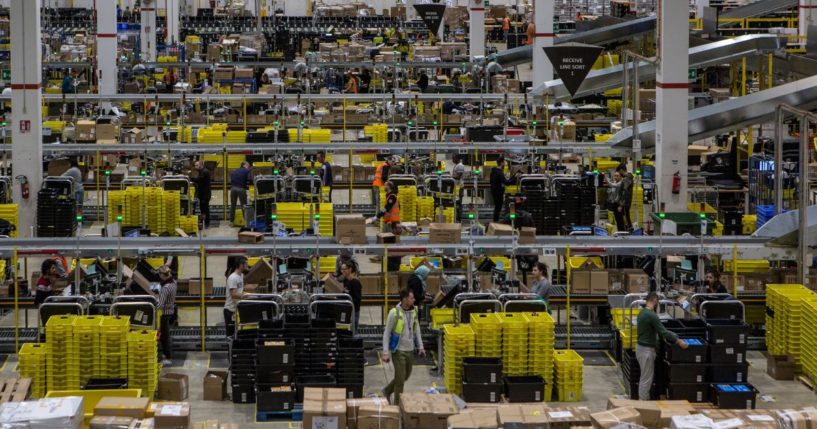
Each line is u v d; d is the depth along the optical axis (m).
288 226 25.64
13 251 18.61
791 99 28.88
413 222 25.55
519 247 19.16
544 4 42.19
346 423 14.30
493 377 16.78
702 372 16.70
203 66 48.06
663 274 21.61
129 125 39.59
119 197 26.80
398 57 49.41
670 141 27.47
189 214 27.73
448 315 18.72
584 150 29.83
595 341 19.95
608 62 48.62
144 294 18.81
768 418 13.70
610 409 14.38
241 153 29.45
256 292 20.09
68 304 17.52
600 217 29.50
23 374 16.67
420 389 17.80
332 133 41.72
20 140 27.73
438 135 39.19
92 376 16.69
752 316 20.47
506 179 29.14
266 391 16.45
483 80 46.09
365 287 20.09
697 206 27.41
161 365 18.22
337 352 17.06
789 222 19.95
